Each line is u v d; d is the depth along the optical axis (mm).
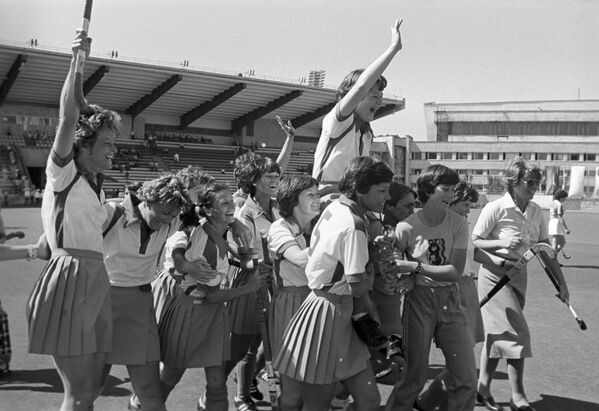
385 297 4297
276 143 55594
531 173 4656
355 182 3279
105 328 3275
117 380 5137
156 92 45500
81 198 3184
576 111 67375
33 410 4352
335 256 3182
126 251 3518
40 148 26938
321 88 50469
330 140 4066
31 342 3127
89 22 3074
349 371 3209
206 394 3871
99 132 3205
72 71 3020
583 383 5223
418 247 3816
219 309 3836
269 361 3838
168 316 3828
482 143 67000
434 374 5527
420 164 68562
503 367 5844
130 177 43594
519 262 4492
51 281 3131
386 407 3926
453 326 3781
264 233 4023
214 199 3811
